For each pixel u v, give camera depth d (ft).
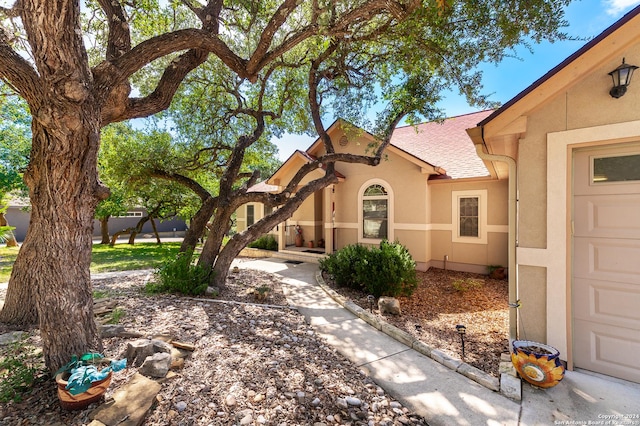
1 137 35.42
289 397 8.99
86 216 9.86
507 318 17.63
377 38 16.40
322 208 45.52
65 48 8.30
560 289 11.12
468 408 9.07
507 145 13.34
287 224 46.03
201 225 26.91
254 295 20.48
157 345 10.75
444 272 30.71
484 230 30.07
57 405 8.10
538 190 11.58
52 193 9.07
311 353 12.22
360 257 22.76
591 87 10.53
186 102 29.86
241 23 20.13
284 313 17.20
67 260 9.43
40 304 9.34
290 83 28.86
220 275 22.29
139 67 11.32
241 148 26.11
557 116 11.17
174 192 41.96
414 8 11.92
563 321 11.06
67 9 8.21
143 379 9.04
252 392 9.05
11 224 72.13
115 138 29.45
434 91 23.31
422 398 9.57
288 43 14.61
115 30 12.82
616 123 10.07
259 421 7.89
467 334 15.17
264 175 69.05
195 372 9.96
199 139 32.32
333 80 25.52
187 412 8.05
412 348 13.26
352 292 22.24
